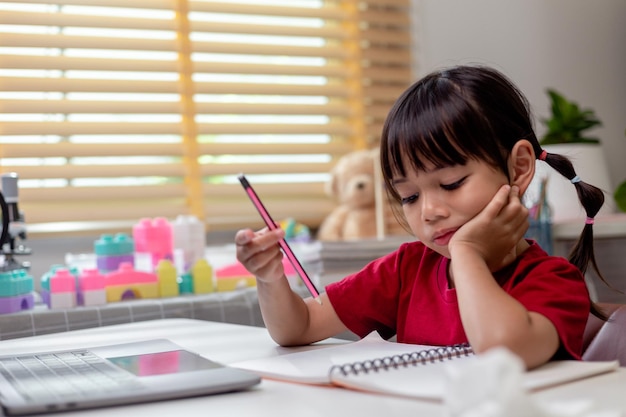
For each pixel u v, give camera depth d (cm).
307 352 89
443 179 88
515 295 83
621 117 303
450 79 91
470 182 87
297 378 72
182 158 232
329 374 70
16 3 208
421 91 92
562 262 90
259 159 245
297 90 247
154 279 167
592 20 297
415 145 88
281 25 245
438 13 266
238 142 240
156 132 225
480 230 84
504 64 276
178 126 229
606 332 95
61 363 85
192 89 231
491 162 88
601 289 202
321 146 251
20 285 150
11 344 109
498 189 88
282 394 67
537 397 62
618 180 300
